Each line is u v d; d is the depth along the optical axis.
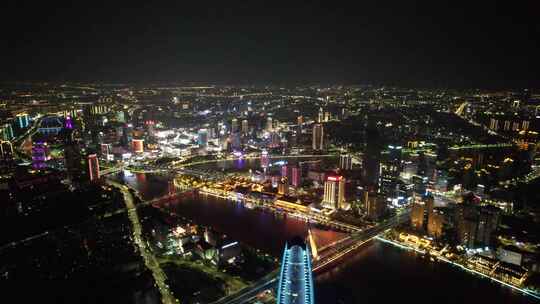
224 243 175.38
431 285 162.62
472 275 170.00
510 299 154.00
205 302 143.12
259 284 155.12
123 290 148.12
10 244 182.00
